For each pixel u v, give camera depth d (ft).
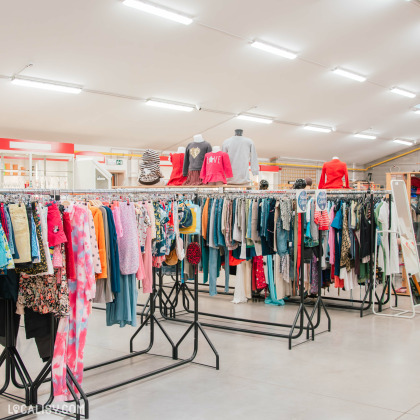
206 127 47.98
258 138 55.26
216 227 15.71
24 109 37.04
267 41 30.45
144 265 11.91
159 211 12.50
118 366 13.26
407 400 10.83
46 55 28.63
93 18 25.41
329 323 16.84
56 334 9.98
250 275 21.99
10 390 11.37
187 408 10.41
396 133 61.36
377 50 33.71
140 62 31.37
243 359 13.84
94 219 10.21
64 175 30.48
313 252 19.03
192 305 21.50
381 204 19.53
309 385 11.76
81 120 41.27
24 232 8.61
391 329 17.21
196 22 27.07
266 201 15.79
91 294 9.85
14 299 9.33
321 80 38.78
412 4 27.61
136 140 49.37
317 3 26.53
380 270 20.62
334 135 58.39
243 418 9.90
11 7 23.41
